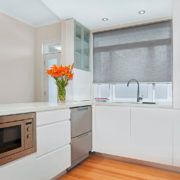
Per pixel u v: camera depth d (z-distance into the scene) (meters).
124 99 3.43
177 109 2.25
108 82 3.42
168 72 2.93
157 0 2.44
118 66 3.33
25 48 3.59
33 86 3.76
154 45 3.04
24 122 1.64
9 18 3.28
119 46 3.33
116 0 2.47
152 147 2.39
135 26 3.21
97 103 2.80
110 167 2.45
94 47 3.57
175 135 2.26
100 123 2.76
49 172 1.93
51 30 3.66
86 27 3.46
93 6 2.65
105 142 2.72
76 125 2.45
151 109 2.40
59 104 2.24
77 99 3.14
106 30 3.45
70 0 2.51
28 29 3.66
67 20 3.13
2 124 1.45
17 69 3.43
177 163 2.25
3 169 1.44
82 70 3.32
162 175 2.21
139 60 3.15
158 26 3.03
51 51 3.72
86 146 2.68
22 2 2.83
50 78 3.72
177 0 2.24
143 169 2.38
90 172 2.30
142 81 3.12
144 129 2.44
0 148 1.46
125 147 2.57
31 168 1.71
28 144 1.68
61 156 2.13
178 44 2.24
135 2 2.51
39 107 1.81
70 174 2.24
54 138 2.01
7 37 3.24
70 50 3.11
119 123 2.62
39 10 3.10
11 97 3.31
